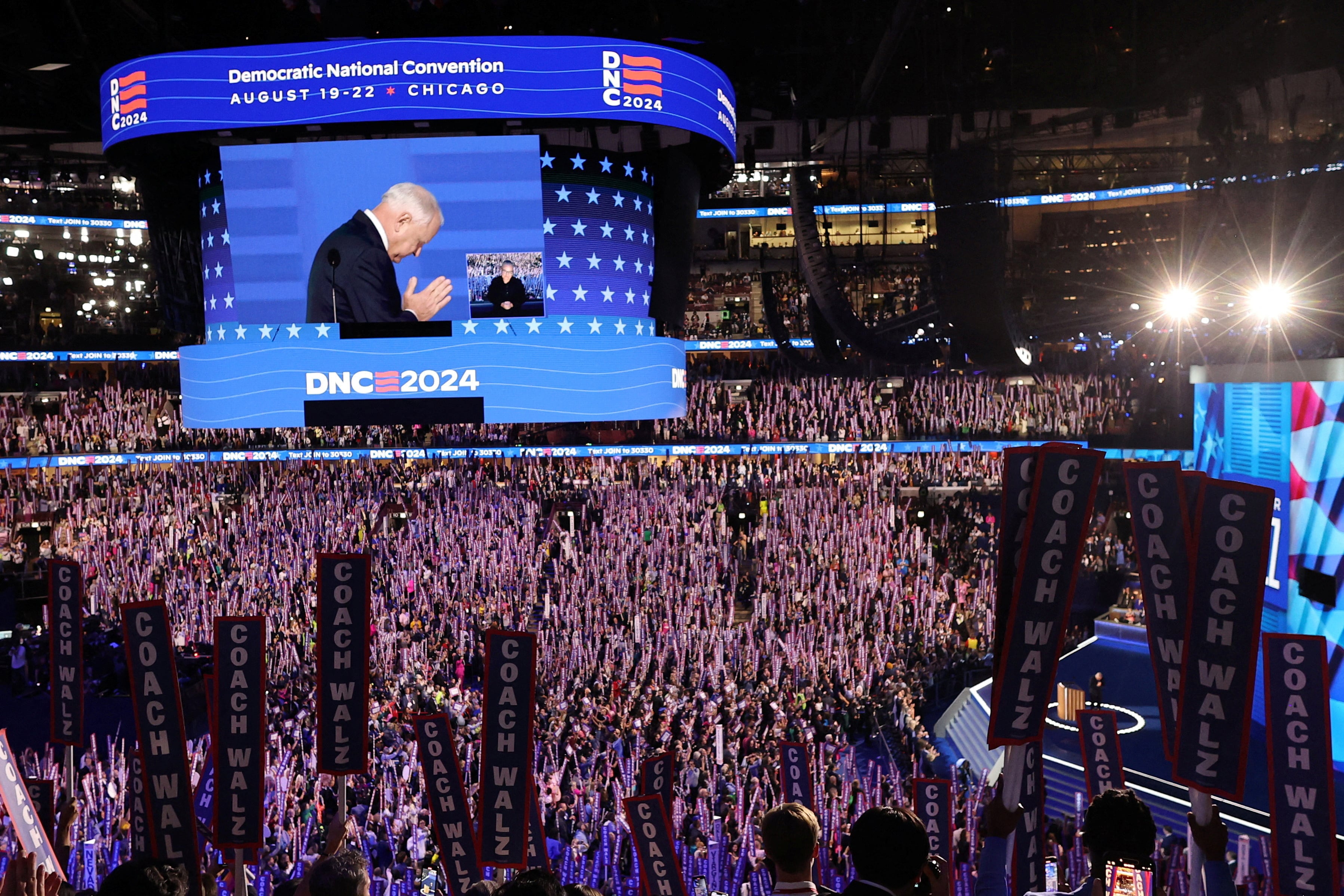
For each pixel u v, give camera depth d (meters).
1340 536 19.39
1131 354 38.41
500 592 29.19
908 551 32.62
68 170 45.22
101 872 14.38
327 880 3.79
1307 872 4.11
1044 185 44.94
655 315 35.06
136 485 42.97
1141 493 4.33
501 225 31.27
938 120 34.69
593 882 14.93
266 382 32.94
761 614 27.53
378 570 31.62
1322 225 29.30
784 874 3.75
